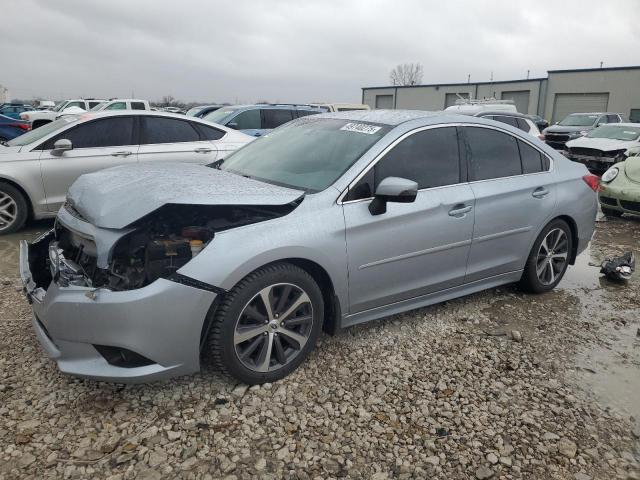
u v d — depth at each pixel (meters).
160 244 2.82
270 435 2.76
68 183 6.63
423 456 2.66
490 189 4.12
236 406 2.98
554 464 2.64
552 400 3.17
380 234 3.47
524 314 4.40
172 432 2.75
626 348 3.88
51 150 6.55
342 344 3.74
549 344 3.88
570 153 15.31
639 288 5.18
